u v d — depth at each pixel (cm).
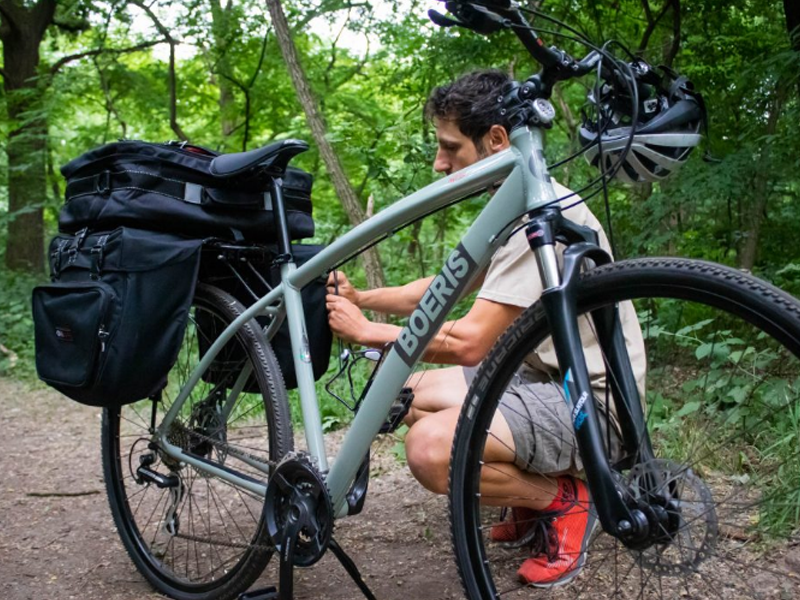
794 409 170
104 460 242
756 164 382
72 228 217
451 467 167
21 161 930
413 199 173
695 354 244
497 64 521
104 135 970
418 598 211
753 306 124
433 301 170
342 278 223
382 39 695
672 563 147
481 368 163
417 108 619
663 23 521
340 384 396
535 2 462
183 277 198
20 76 967
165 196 201
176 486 233
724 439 181
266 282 219
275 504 195
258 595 199
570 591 193
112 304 195
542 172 154
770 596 169
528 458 192
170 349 198
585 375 141
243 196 208
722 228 454
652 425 194
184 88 968
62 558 252
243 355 216
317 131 463
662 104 158
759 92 405
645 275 136
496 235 161
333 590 218
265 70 847
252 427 243
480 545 166
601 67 153
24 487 333
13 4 951
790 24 404
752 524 170
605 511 138
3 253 955
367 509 283
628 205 454
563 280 144
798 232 443
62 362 203
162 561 234
